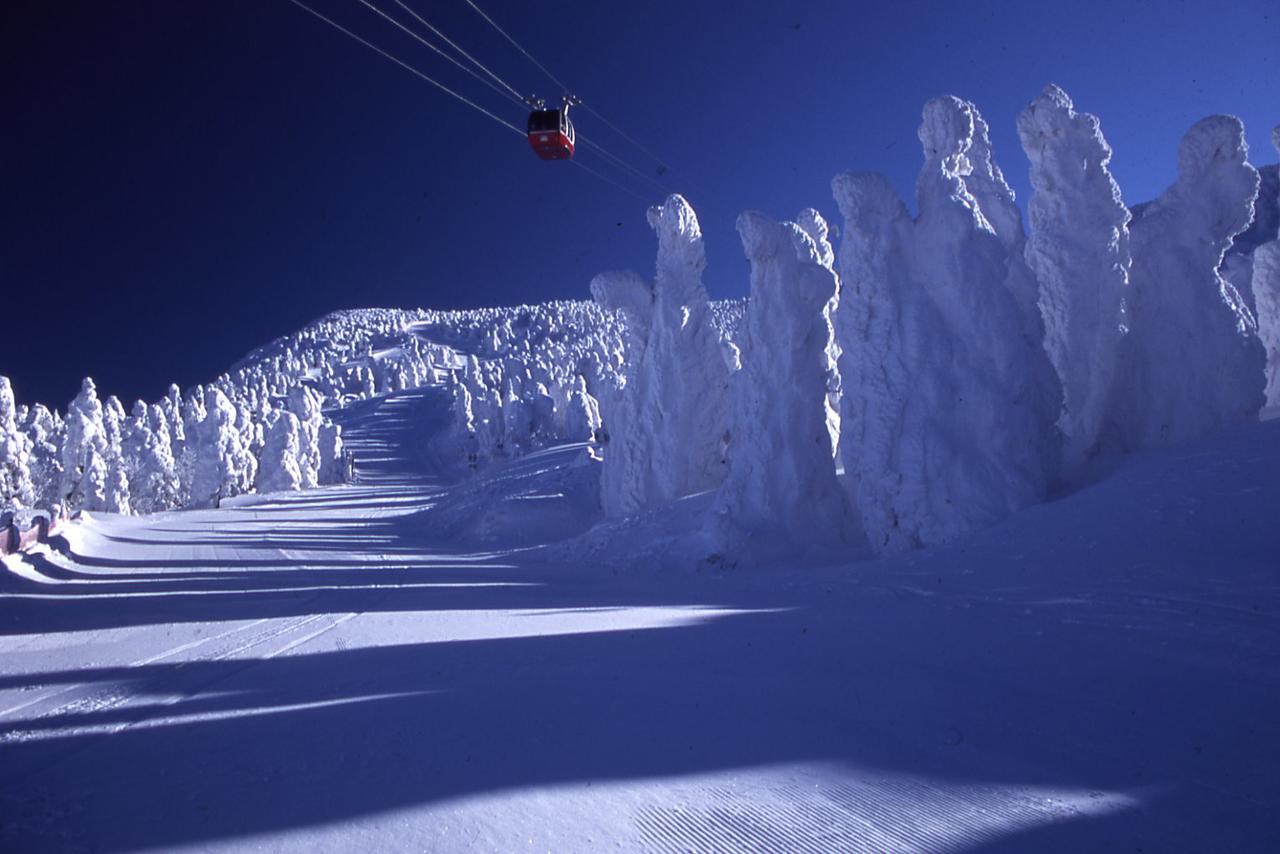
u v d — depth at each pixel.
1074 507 13.41
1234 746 4.73
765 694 6.04
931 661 7.00
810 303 19.67
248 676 7.47
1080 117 18.17
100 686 7.30
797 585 13.38
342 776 4.49
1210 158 17.02
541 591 14.47
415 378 168.12
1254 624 7.33
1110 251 17.81
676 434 24.97
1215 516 11.10
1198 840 3.65
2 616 11.77
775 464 19.11
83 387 61.44
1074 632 7.84
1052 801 4.07
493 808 3.98
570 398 77.75
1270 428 14.20
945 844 3.62
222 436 72.69
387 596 13.87
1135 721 5.23
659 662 7.22
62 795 4.38
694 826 3.81
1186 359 16.78
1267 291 20.58
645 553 19.27
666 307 25.47
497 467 55.06
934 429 15.19
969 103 17.06
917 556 13.88
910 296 15.97
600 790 4.22
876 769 4.51
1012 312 15.56
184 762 4.91
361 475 96.06
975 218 15.98
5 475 52.59
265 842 3.66
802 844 3.62
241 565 21.11
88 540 27.55
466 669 7.23
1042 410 15.52
